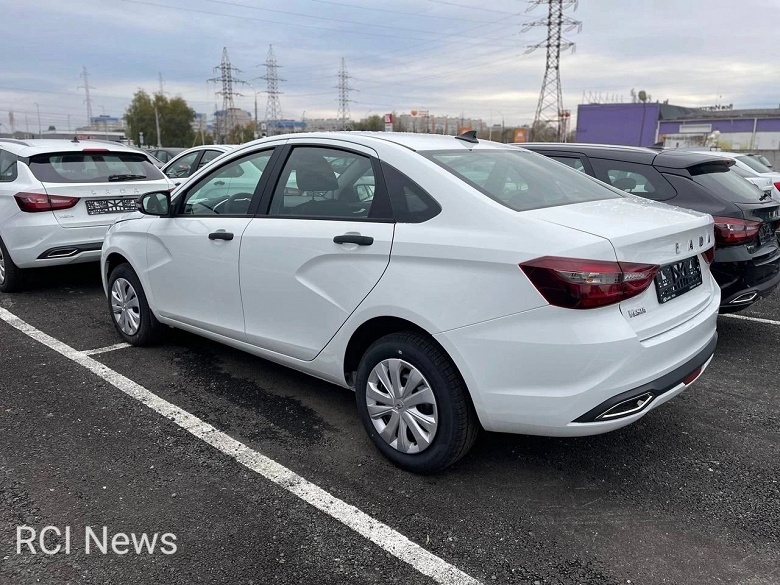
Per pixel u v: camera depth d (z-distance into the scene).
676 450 3.44
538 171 3.56
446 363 2.89
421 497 2.96
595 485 3.09
